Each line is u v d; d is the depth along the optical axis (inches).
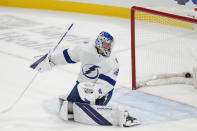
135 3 1059.9
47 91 567.5
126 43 863.1
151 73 611.8
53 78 626.5
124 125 438.3
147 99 539.2
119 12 1097.4
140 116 477.4
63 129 431.5
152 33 693.9
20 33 911.7
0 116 467.5
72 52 458.0
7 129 430.3
